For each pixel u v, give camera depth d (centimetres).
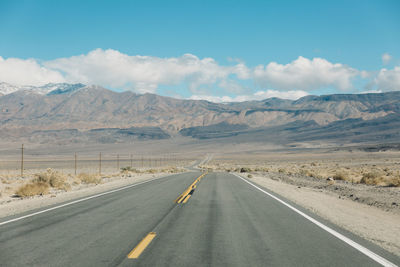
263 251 689
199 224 968
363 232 888
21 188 1834
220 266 593
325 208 1315
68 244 741
